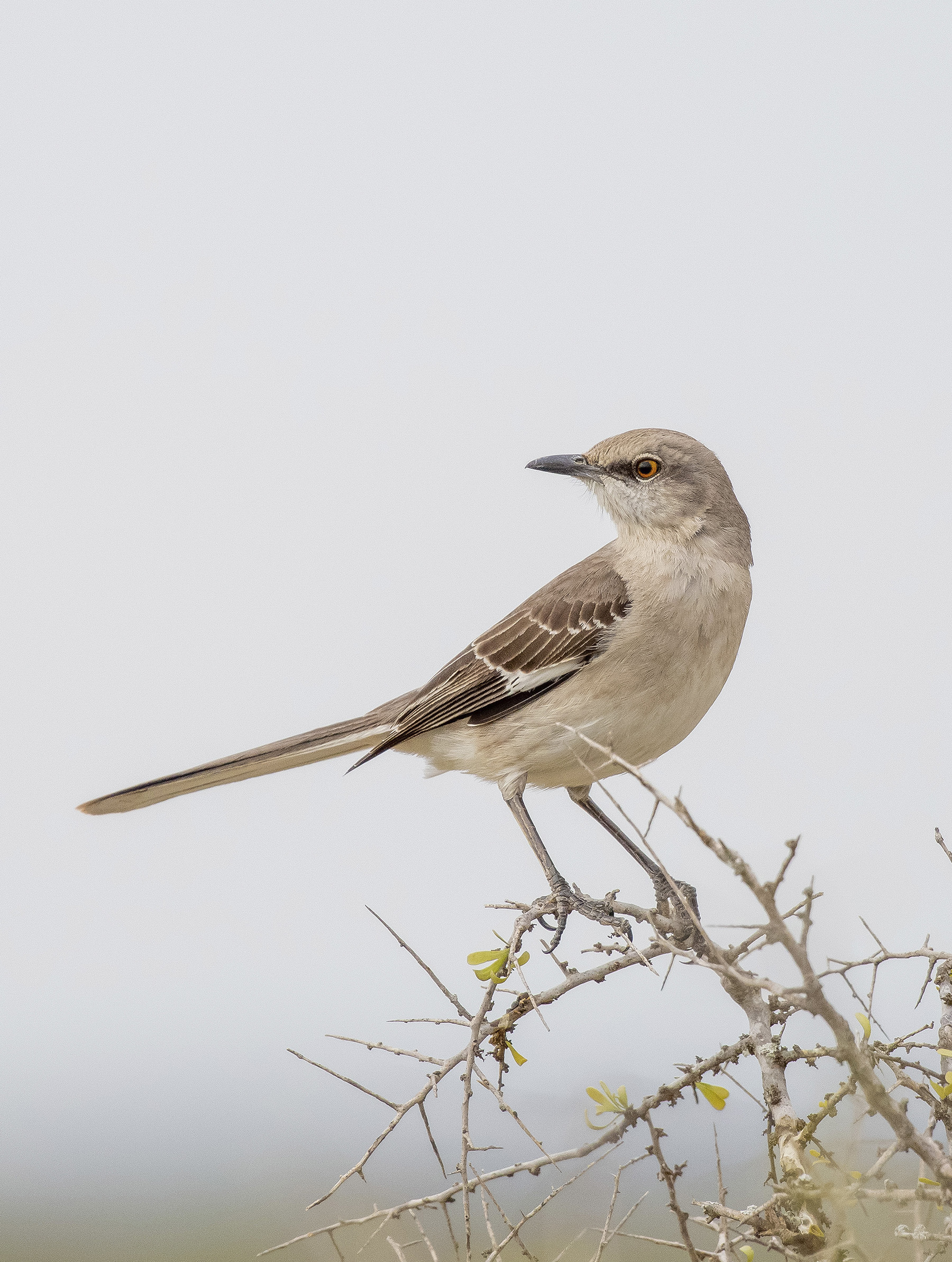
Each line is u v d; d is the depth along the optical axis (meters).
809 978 5.91
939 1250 6.10
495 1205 6.72
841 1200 6.25
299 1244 7.15
